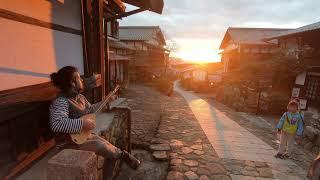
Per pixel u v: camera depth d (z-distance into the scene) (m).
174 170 4.78
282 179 4.56
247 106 13.40
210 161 5.33
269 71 13.75
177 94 22.55
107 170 2.84
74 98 2.49
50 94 2.75
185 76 38.53
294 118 5.38
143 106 12.86
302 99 9.72
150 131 7.81
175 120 9.77
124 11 5.68
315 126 7.02
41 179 2.17
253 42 19.81
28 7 2.45
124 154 2.95
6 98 1.95
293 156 5.87
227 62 25.47
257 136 7.75
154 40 32.84
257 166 5.13
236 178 4.52
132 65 27.53
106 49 5.72
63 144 2.35
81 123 2.21
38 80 2.67
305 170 5.02
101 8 4.35
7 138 2.06
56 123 2.13
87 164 1.51
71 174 1.47
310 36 9.80
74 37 3.68
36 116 2.49
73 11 3.64
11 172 2.10
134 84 26.39
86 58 4.07
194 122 9.53
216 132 8.01
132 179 4.62
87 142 2.48
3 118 1.90
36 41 2.62
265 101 12.77
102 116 4.45
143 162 5.39
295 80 11.55
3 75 2.09
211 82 29.11
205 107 14.32
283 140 5.59
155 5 5.36
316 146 6.30
